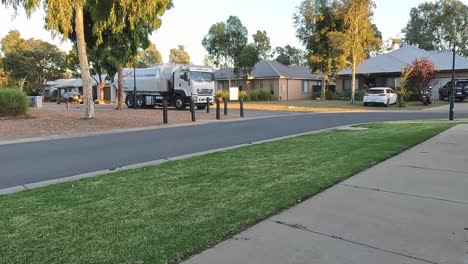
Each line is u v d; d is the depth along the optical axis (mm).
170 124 19062
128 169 8180
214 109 31438
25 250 4109
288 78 50719
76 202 5773
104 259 3885
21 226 4805
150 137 14031
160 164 8609
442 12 72875
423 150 9656
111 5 20156
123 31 26438
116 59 27656
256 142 12234
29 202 5805
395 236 4438
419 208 5363
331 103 38250
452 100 19109
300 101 42906
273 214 5184
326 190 6266
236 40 49125
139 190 6391
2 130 16328
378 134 12930
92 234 4520
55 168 8703
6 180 7586
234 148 10727
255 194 6051
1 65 72875
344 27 37750
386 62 44969
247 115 25266
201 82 30312
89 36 26859
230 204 5574
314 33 40062
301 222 4887
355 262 3832
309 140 11945
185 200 5797
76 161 9516
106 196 6062
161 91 31719
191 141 12820
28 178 7746
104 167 8711
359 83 46531
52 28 17750
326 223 4848
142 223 4863
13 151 11234
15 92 21453
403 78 34969
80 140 13617
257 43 55062
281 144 11250
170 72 31219
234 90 45062
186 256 3971
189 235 4469
